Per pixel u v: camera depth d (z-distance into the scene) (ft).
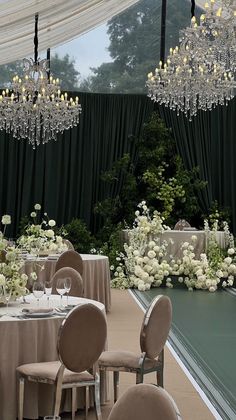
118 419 8.98
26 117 39.65
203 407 17.22
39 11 37.76
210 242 42.96
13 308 16.57
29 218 50.42
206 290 40.86
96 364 14.85
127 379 19.89
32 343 15.16
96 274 31.04
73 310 13.71
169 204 48.73
